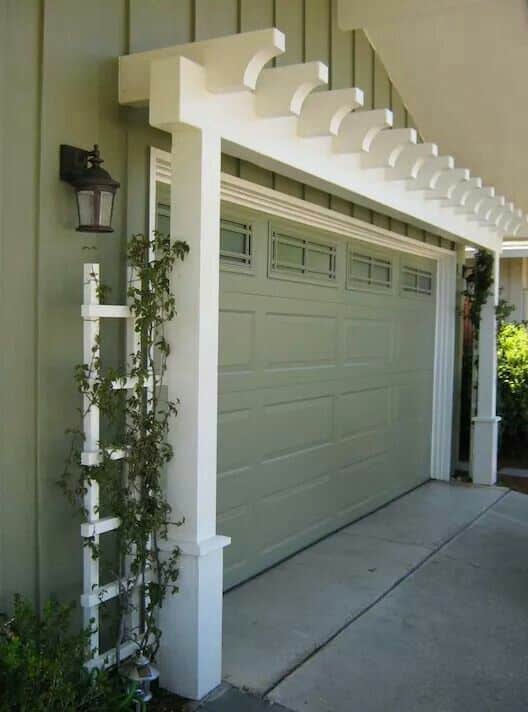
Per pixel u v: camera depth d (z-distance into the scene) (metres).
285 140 3.38
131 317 2.84
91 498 2.70
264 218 4.33
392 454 6.31
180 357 2.85
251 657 3.30
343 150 3.78
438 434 7.20
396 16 4.50
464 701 2.99
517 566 4.64
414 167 4.31
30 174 2.60
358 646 3.45
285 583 4.25
